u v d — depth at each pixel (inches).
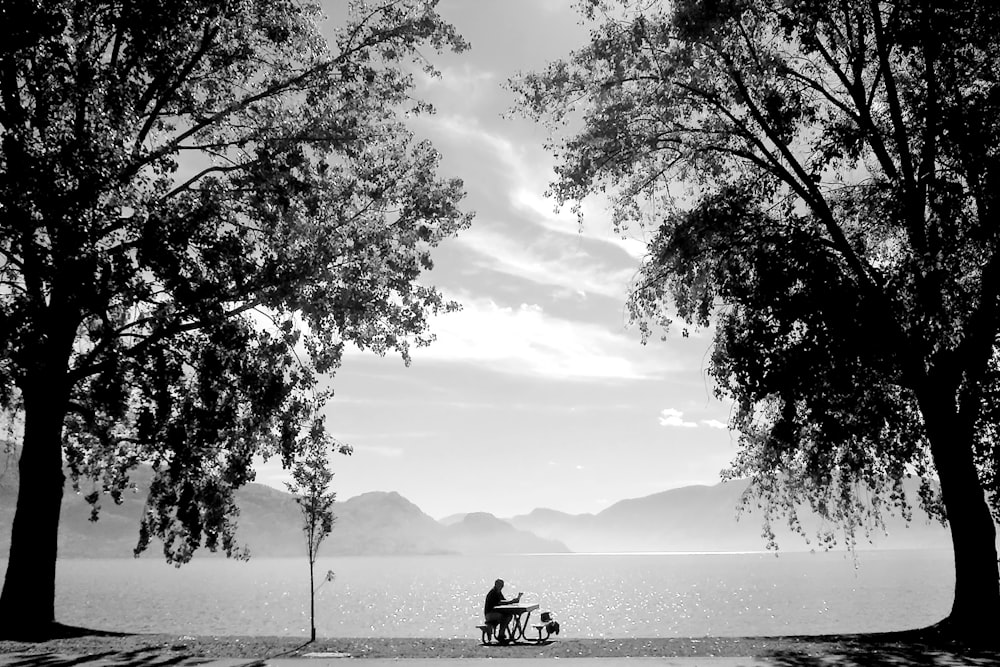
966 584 722.2
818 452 792.9
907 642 698.8
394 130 923.4
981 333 696.4
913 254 676.1
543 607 4013.3
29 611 774.5
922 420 838.5
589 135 834.8
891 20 714.2
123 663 583.8
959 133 652.7
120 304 803.4
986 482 754.8
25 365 690.2
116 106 695.1
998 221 649.0
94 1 708.0
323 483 858.1
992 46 695.1
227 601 4352.9
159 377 746.8
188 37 804.0
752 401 792.9
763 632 2256.4
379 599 4862.2
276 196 789.9
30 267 679.1
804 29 734.5
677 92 810.8
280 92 867.4
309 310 813.9
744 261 755.4
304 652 670.5
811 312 671.1
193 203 747.4
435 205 900.0
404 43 863.1
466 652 669.9
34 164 629.9
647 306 904.3
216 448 882.8
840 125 756.6
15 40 615.8
